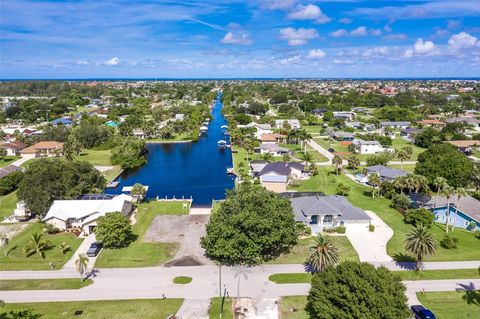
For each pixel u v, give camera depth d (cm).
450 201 8850
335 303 4519
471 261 6650
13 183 10856
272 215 6681
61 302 5447
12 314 5072
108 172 13125
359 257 6750
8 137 18775
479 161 13438
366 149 16138
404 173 11350
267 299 5506
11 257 6819
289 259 6706
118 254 6894
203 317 5106
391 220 8512
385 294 4266
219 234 6431
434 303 5391
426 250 5925
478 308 5275
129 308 5303
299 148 16850
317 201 8250
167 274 6216
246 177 12100
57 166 9500
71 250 7100
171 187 11681
